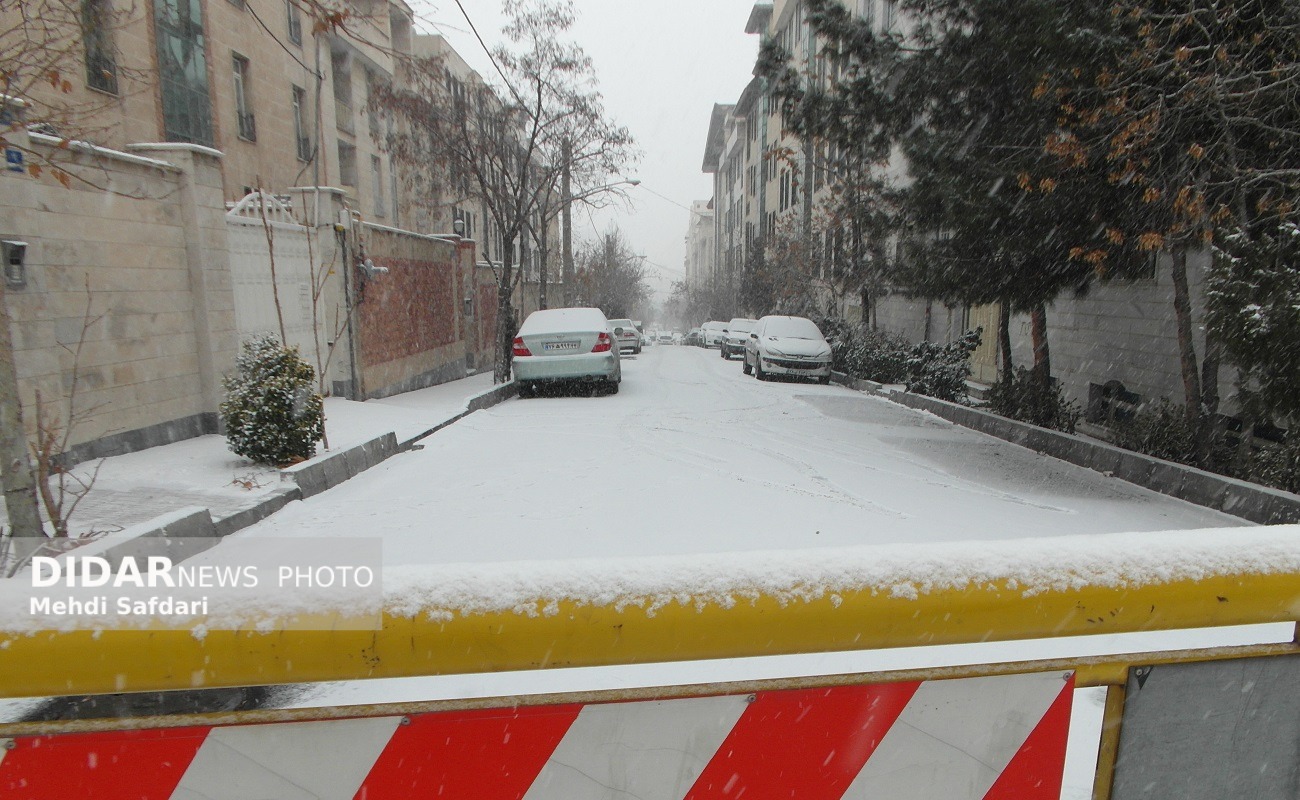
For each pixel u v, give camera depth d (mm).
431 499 6469
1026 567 1144
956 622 1109
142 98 16734
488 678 3008
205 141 19234
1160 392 11453
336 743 1056
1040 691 1223
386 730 1062
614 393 15391
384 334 13906
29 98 6227
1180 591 1168
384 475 7520
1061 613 1138
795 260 26109
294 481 6453
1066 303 14297
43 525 4516
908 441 10102
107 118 14562
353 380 12703
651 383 17734
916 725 1187
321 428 7430
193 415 8602
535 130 17797
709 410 12812
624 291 58156
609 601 1034
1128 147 7070
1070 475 8156
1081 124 7695
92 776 1021
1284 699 1311
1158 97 7129
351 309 9742
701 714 1126
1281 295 6020
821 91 11656
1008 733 1219
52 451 6309
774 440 9898
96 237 7207
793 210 29812
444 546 5086
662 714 1117
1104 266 8648
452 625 1003
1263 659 1302
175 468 6918
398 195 32469
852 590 1083
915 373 14656
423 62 18172
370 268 12805
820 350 18531
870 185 15438
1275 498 6172
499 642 1015
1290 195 6852
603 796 1113
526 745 1092
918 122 10859
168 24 17750
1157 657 1264
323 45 25594
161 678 971
